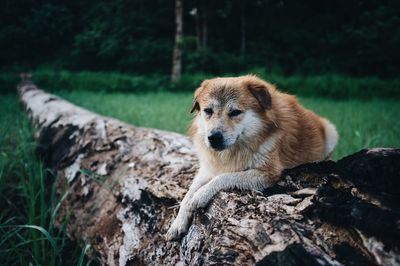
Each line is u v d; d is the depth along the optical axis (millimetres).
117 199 852
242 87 759
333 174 532
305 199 531
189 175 808
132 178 866
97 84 4801
